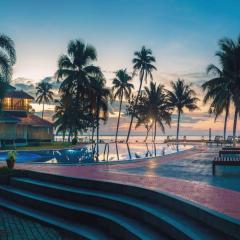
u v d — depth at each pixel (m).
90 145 51.84
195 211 8.11
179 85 68.44
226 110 47.66
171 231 7.81
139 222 9.31
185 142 61.69
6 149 38.94
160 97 71.25
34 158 30.33
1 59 26.14
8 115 47.59
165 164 21.92
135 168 19.55
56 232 10.27
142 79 69.25
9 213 12.54
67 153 35.47
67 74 53.72
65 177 13.43
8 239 9.47
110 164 21.47
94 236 9.55
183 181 13.20
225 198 9.71
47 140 58.97
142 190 10.63
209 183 14.14
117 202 10.51
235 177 16.05
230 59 41.94
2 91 25.95
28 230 10.41
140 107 71.38
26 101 55.72
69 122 57.91
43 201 12.09
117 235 9.27
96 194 11.53
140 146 48.81
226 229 6.83
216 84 44.19
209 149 38.09
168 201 9.40
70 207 11.14
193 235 6.97
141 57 67.94
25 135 52.66
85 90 53.88
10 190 14.15
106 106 57.03
